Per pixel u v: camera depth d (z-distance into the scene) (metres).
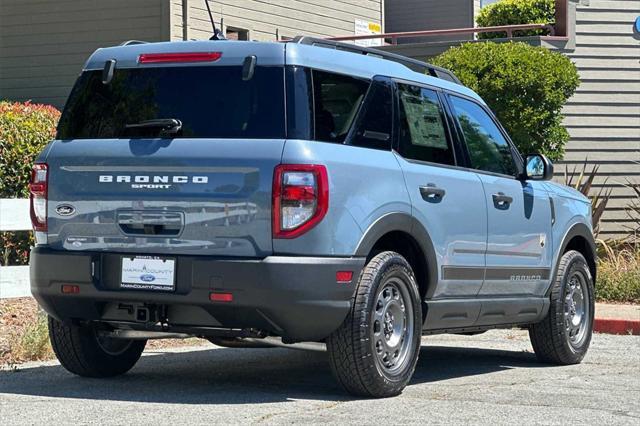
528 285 10.43
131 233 8.20
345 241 8.04
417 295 8.72
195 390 8.74
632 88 20.38
